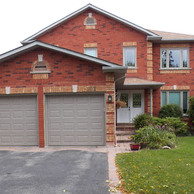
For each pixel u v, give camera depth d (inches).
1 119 384.5
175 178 202.5
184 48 577.0
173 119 483.8
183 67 576.7
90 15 560.4
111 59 558.3
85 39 563.8
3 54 358.0
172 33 646.5
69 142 375.9
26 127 382.3
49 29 561.3
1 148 367.2
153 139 346.0
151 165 243.8
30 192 183.8
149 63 556.1
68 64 372.2
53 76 373.1
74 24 565.9
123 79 409.1
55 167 253.0
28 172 236.2
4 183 205.3
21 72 376.2
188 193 171.9
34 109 381.4
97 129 373.1
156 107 569.9
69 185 197.3
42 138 372.2
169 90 574.2
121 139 409.1
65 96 378.0
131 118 555.5
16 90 375.9
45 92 372.8
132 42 556.7
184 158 271.4
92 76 369.4
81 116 375.6
